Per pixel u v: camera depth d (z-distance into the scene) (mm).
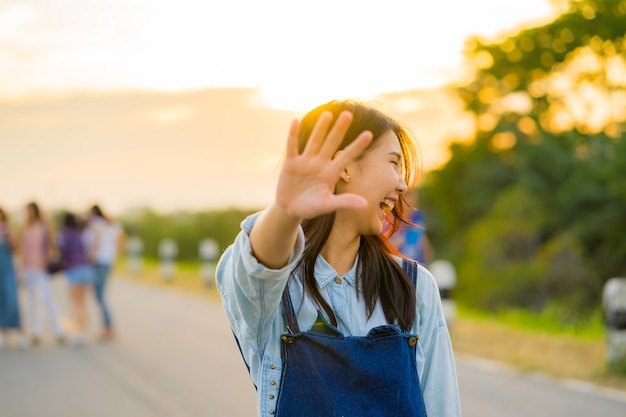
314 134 1659
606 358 8211
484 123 39312
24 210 11109
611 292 8023
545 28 36406
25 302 16422
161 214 31766
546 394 7289
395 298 2125
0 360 9906
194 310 14305
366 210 2062
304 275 2072
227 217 29375
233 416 6941
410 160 2221
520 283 23719
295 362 1987
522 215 26453
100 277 11281
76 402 7555
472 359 8852
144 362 9469
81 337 10883
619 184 23141
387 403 1993
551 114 35750
